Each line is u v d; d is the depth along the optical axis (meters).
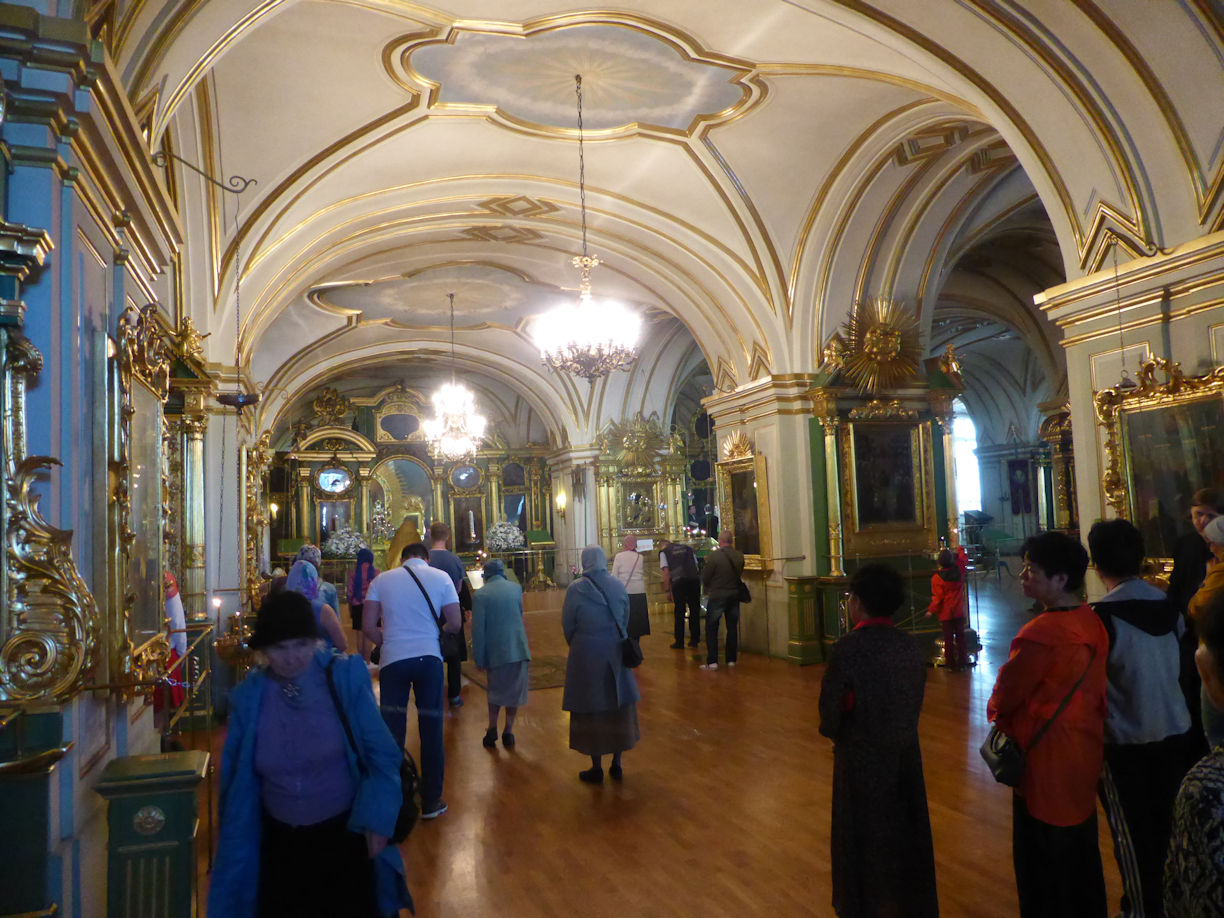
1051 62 5.72
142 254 4.12
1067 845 2.84
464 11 6.54
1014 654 2.93
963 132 8.44
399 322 17.19
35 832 2.51
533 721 6.99
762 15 6.72
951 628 9.02
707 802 5.26
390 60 7.18
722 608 10.11
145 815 2.82
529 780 5.73
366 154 8.73
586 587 5.71
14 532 2.67
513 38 7.00
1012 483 23.19
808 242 10.21
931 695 7.92
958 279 14.93
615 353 9.26
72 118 2.80
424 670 4.98
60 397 2.84
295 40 6.82
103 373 3.20
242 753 2.52
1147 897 2.88
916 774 3.12
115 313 3.53
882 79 7.18
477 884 4.17
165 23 4.00
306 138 8.14
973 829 4.65
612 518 19.64
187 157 7.50
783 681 9.11
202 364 7.17
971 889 3.91
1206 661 1.58
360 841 2.56
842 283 10.48
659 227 10.76
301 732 2.52
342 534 21.83
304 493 22.34
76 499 2.91
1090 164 5.98
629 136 8.93
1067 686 2.84
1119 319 5.92
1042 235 12.93
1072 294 6.20
